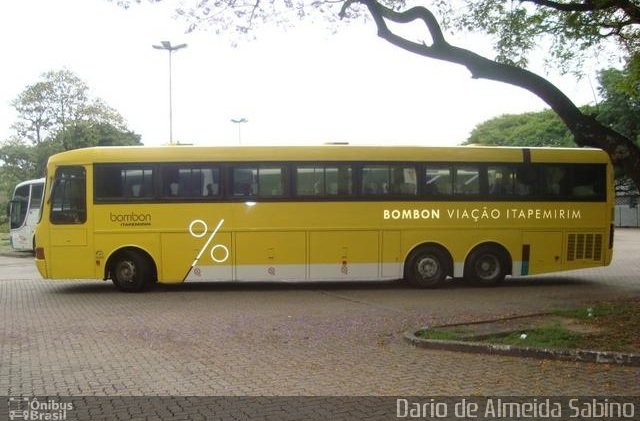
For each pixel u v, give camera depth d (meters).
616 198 45.03
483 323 9.54
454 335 8.49
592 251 14.83
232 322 10.20
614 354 7.14
